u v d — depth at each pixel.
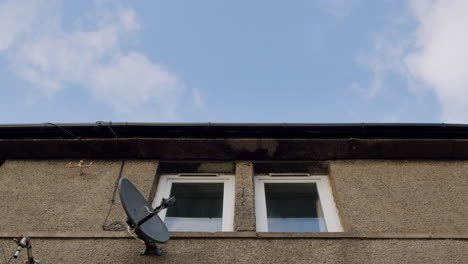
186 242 4.31
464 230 4.61
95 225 4.61
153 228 4.11
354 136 5.89
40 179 5.35
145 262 4.08
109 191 5.11
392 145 5.67
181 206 5.25
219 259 4.12
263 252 4.20
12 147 5.76
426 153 5.71
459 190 5.17
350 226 4.63
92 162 5.64
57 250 4.21
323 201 5.24
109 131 5.90
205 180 5.63
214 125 5.81
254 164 5.71
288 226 4.98
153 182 5.30
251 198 5.03
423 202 4.98
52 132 5.93
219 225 4.96
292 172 5.78
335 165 5.59
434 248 4.27
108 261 4.09
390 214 4.80
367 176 5.38
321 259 4.14
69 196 5.05
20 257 4.13
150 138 5.72
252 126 5.82
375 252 4.21
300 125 5.84
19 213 4.80
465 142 5.67
